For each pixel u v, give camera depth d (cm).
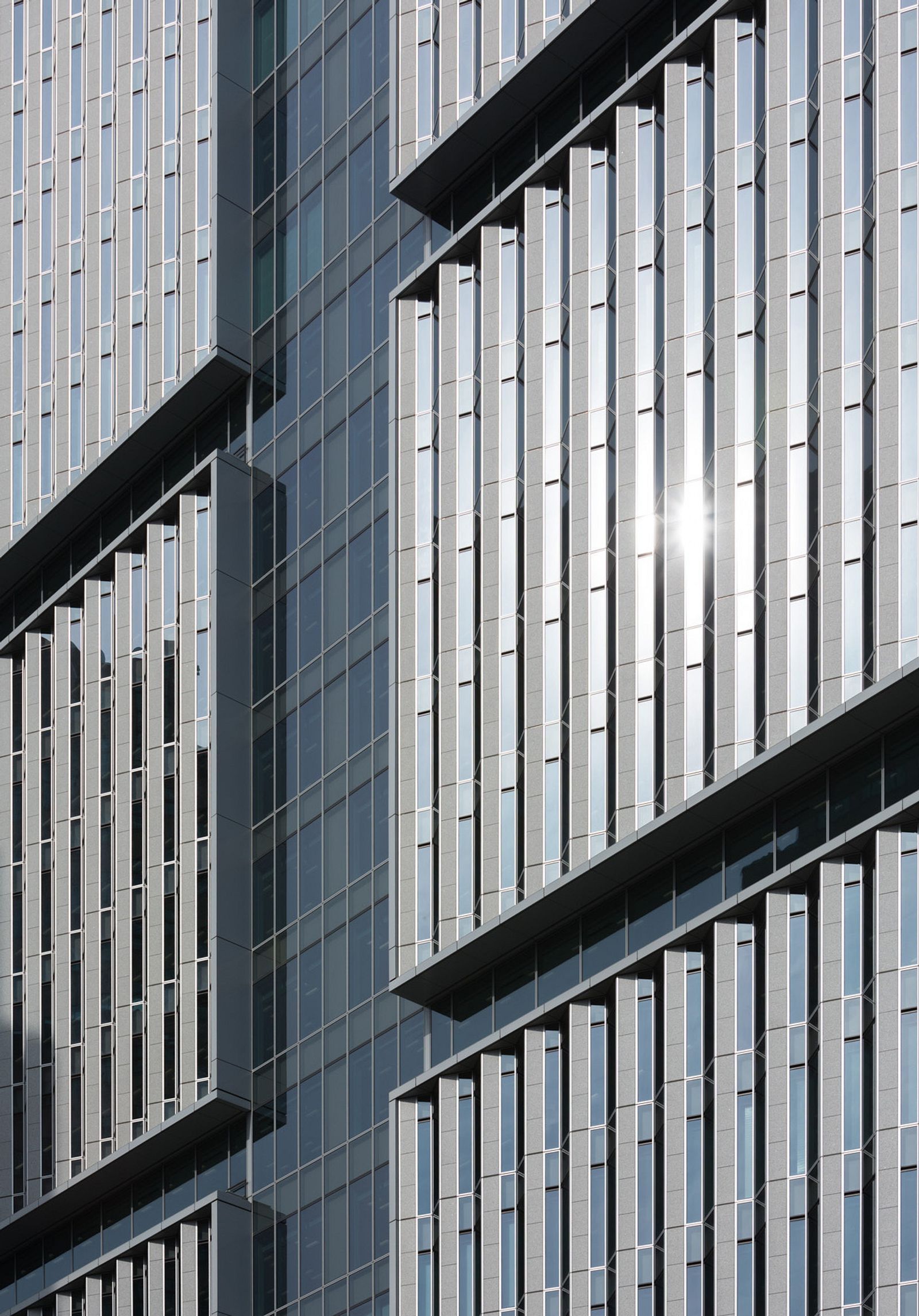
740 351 8588
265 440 10594
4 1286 10700
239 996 9875
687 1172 7950
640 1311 7931
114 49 11750
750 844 8238
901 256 8181
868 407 8169
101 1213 10394
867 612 7994
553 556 8988
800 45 8669
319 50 10850
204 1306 9544
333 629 9988
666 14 9231
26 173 11962
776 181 8594
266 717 10219
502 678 9012
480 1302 8381
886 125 8319
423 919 9006
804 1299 7519
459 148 9750
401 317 9788
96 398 11325
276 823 10019
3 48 12238
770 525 8312
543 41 9481
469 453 9412
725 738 8256
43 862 11038
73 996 10662
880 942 7650
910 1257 7325
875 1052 7556
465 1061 8769
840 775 8050
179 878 10162
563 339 9200
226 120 11031
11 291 11894
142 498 11244
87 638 11194
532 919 8681
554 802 8725
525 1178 8419
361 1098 9231
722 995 8038
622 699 8606
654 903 8469
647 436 8800
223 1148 9838
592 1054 8412
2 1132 10738
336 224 10500
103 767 10900
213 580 10375
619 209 9088
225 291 10775
